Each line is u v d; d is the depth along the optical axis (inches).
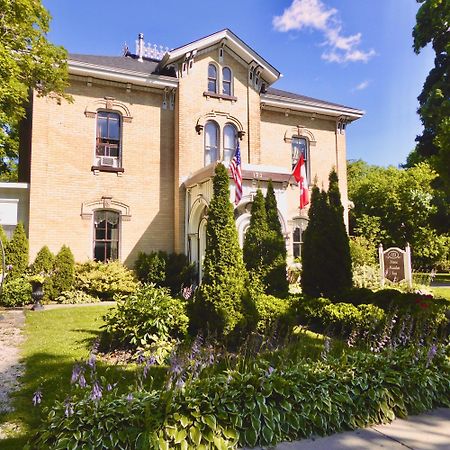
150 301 275.0
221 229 290.4
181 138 616.4
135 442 124.6
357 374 172.4
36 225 538.0
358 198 1176.8
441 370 190.4
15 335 314.8
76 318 382.9
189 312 288.0
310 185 727.7
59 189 557.6
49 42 447.5
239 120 663.8
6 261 492.7
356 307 327.0
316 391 157.5
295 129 733.3
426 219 1007.6
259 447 136.4
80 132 577.6
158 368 224.4
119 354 255.1
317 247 389.1
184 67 626.2
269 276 378.9
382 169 1502.2
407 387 172.9
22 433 149.7
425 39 773.3
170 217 619.2
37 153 546.9
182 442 126.6
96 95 591.2
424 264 1061.8
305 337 291.1
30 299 477.1
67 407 131.3
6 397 187.0
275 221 402.9
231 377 154.9
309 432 145.9
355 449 135.5
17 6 396.8
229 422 137.5
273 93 735.7
